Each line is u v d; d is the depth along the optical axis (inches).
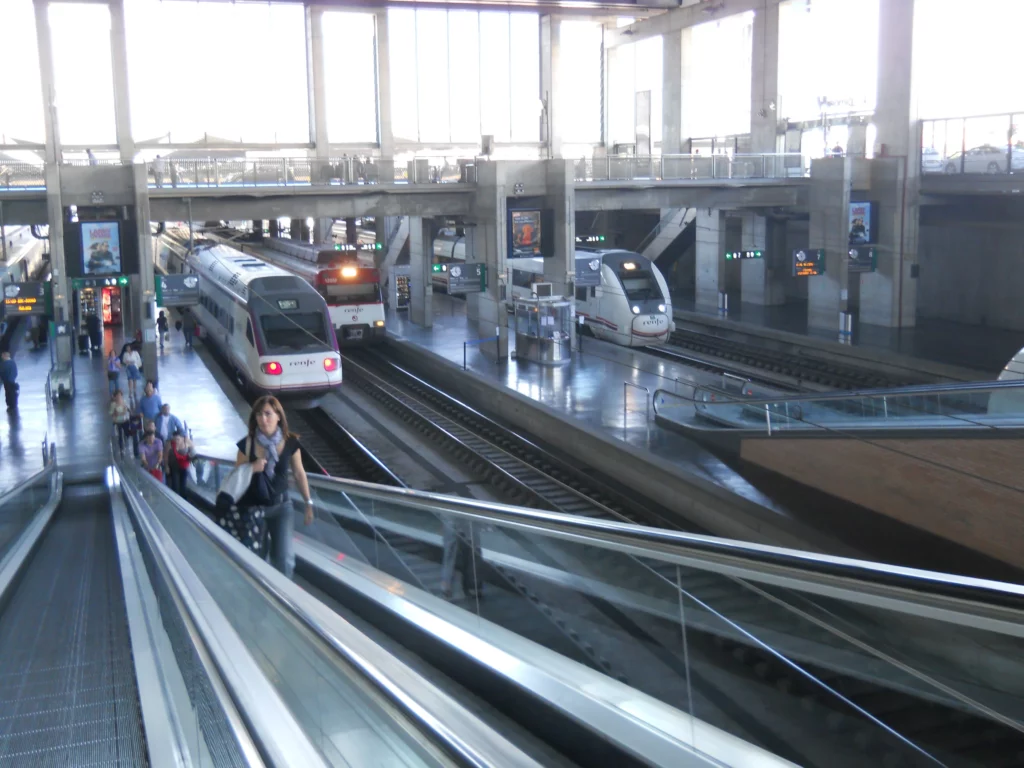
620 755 168.4
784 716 141.3
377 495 297.4
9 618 289.7
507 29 1919.3
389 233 1846.7
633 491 849.5
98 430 990.4
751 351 1338.6
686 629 162.1
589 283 1347.2
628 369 1212.5
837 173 1370.6
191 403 1083.9
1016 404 585.0
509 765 148.2
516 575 223.0
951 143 1344.7
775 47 1578.5
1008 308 1381.6
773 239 1658.5
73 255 1112.8
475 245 1362.0
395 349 1435.8
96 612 295.4
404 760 118.0
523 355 1291.8
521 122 1961.1
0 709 194.1
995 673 116.4
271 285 1085.8
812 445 734.5
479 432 1042.1
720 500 729.0
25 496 535.2
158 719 167.9
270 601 159.5
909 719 124.4
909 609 122.7
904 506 653.9
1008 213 1339.8
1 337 1378.0
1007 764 116.3
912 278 1406.3
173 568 215.8
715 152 1733.5
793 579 138.6
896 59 1370.6
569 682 195.5
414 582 280.4
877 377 1157.7
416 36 1868.8
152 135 1732.3
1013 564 573.9
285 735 136.1
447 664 235.1
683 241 1766.7
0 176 1104.2
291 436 289.6
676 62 1769.2
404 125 1891.0
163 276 1140.5
